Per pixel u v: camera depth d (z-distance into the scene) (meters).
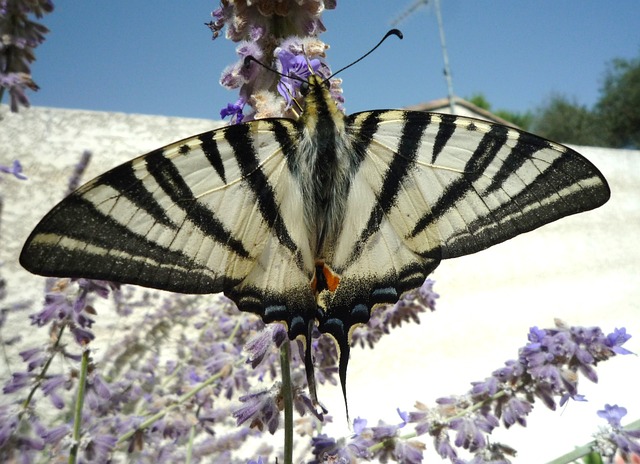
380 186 0.09
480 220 0.09
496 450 0.12
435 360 0.30
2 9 0.14
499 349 0.31
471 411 0.12
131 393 0.17
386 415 0.25
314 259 0.09
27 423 0.15
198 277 0.08
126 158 0.26
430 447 0.22
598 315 0.36
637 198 0.47
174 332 0.24
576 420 0.25
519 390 0.12
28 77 0.14
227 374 0.15
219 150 0.08
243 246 0.08
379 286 0.09
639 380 0.28
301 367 0.14
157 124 0.27
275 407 0.10
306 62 0.09
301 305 0.09
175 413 0.14
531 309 0.35
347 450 0.11
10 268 0.22
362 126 0.09
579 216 0.43
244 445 0.21
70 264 0.07
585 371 0.12
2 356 0.20
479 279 0.36
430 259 0.09
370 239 0.09
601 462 0.13
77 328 0.12
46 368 0.13
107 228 0.07
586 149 0.47
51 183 0.24
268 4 0.09
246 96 0.09
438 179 0.09
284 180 0.09
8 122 0.24
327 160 0.09
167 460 0.16
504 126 0.09
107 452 0.12
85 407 0.13
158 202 0.08
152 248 0.08
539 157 0.08
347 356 0.09
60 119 0.25
